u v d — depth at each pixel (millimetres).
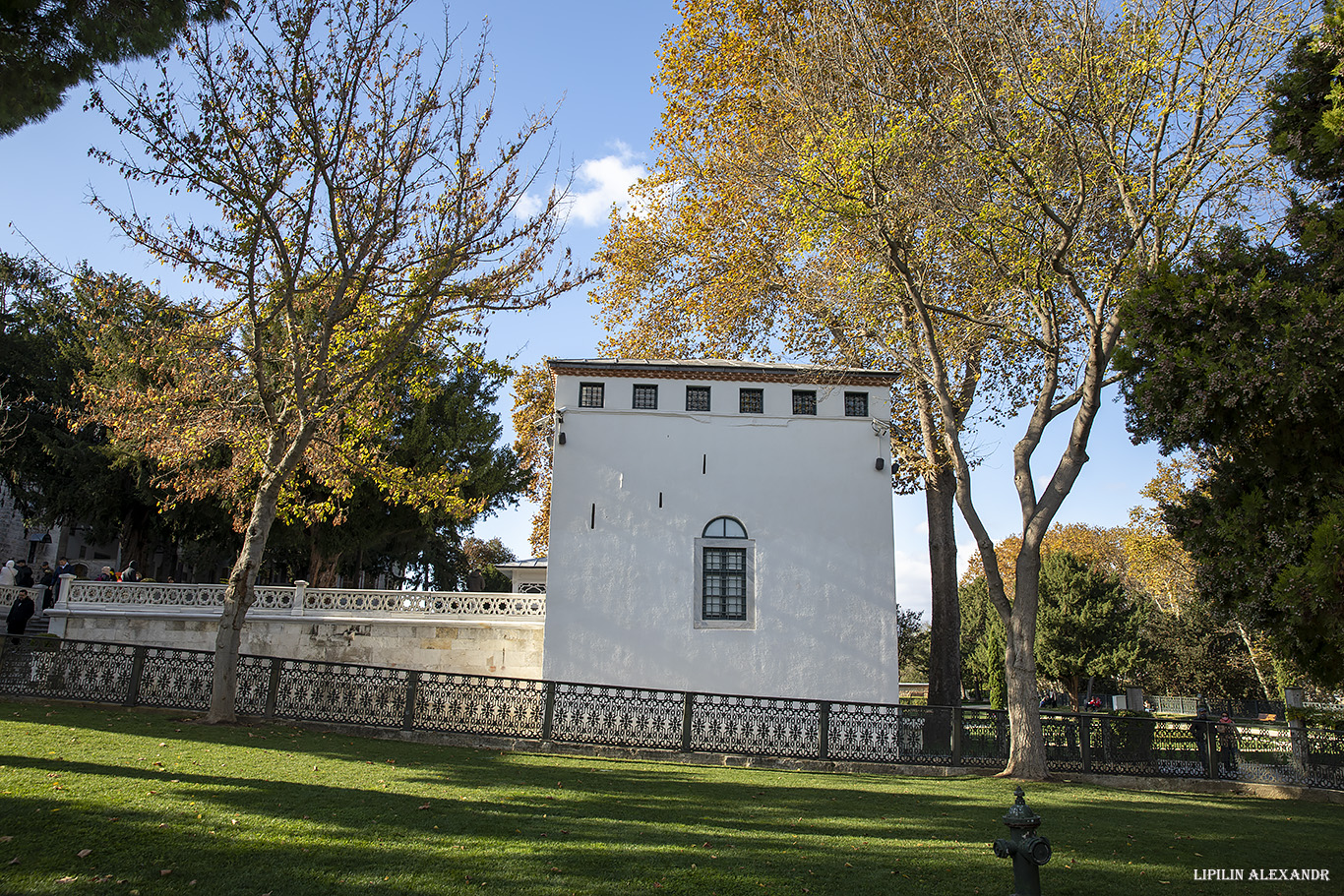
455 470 32188
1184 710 40812
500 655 22094
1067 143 14688
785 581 20062
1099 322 14766
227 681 13656
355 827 6898
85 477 29578
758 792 10945
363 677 14742
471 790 9258
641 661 19312
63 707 13297
